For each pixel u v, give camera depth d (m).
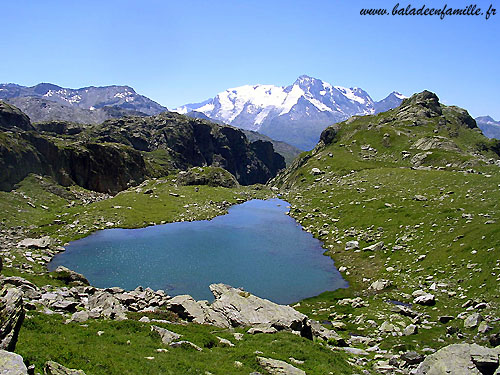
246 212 114.19
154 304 41.72
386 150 161.12
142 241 77.00
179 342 26.20
